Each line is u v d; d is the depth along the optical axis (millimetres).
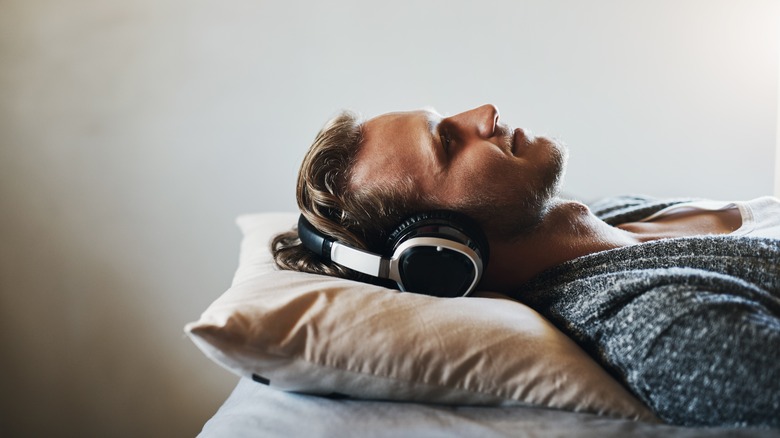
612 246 908
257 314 658
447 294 790
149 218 1726
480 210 833
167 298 1737
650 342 595
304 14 1681
